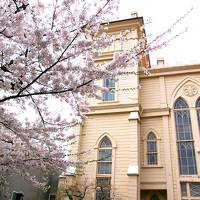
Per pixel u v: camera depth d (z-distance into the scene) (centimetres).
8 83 634
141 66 2088
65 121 877
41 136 835
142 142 1864
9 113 791
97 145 1839
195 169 1700
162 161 1769
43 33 584
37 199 1684
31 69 627
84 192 1550
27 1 646
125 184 1655
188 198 1634
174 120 1873
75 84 638
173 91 1967
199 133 1783
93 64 635
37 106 821
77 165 952
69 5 661
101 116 1930
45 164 898
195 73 1977
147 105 1981
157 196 1764
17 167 883
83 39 626
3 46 618
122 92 1953
